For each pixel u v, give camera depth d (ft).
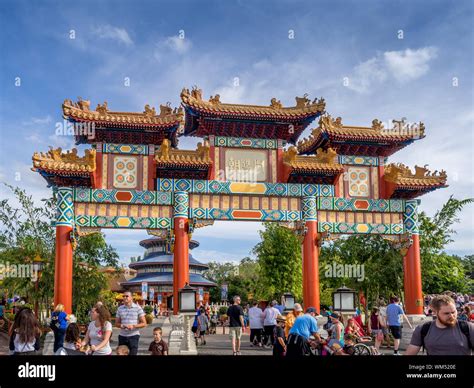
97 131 110.42
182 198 111.04
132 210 110.52
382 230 119.44
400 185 117.50
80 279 119.65
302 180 117.39
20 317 45.57
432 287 145.79
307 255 114.42
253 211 114.52
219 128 115.24
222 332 138.41
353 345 61.72
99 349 47.09
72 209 107.65
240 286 295.07
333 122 119.34
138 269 281.13
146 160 113.19
